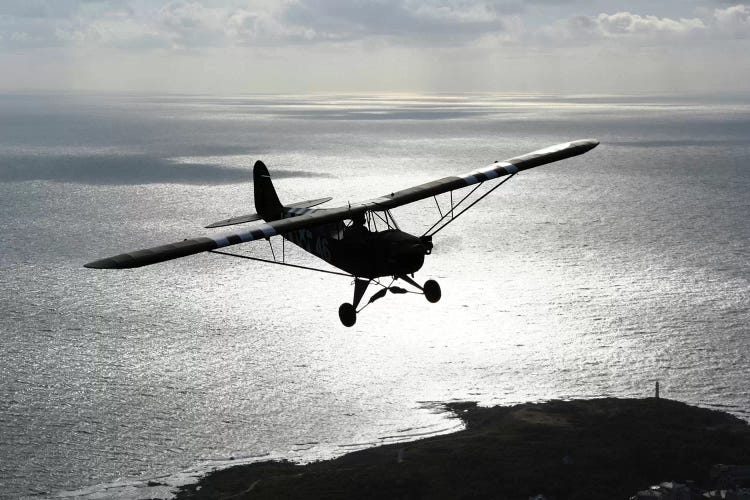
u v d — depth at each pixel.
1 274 177.50
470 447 89.06
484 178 35.50
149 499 85.56
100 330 142.00
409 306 160.12
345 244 31.17
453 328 145.88
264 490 81.50
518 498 75.44
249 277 182.75
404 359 130.62
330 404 112.44
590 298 162.75
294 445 99.06
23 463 94.50
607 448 87.38
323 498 77.75
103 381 119.00
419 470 83.00
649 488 77.25
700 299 160.50
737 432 92.56
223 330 144.12
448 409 109.19
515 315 152.75
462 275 182.88
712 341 135.50
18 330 140.25
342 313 30.34
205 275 184.00
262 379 121.44
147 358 128.88
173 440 101.12
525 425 96.00
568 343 136.25
